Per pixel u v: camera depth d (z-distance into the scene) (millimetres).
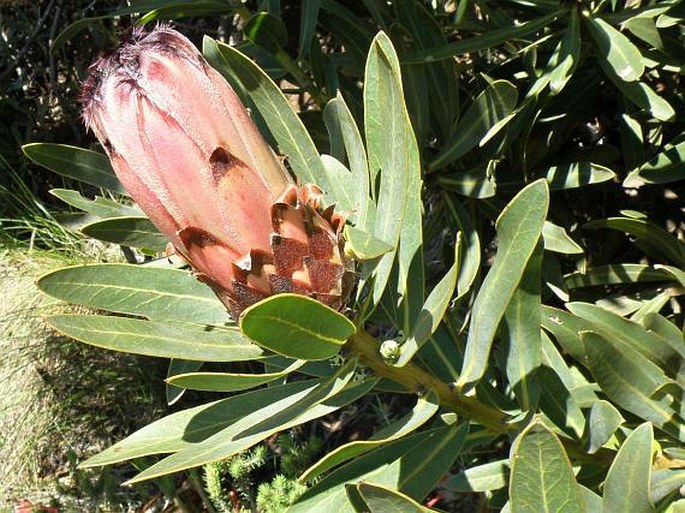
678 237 615
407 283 362
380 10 556
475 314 351
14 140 1098
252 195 284
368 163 367
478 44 497
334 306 311
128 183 280
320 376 396
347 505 366
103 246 1000
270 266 293
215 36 1005
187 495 794
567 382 449
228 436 335
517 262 331
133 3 588
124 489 811
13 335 919
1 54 1071
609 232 624
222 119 278
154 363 881
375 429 748
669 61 502
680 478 382
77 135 1083
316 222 301
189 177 275
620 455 318
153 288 360
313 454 726
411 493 364
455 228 535
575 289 610
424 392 360
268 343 287
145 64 271
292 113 374
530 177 566
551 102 566
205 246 286
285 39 563
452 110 535
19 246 1014
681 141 515
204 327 351
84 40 1053
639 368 391
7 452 873
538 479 302
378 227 342
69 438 877
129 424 876
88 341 326
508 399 405
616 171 622
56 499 803
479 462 577
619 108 592
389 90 321
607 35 488
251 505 685
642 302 551
